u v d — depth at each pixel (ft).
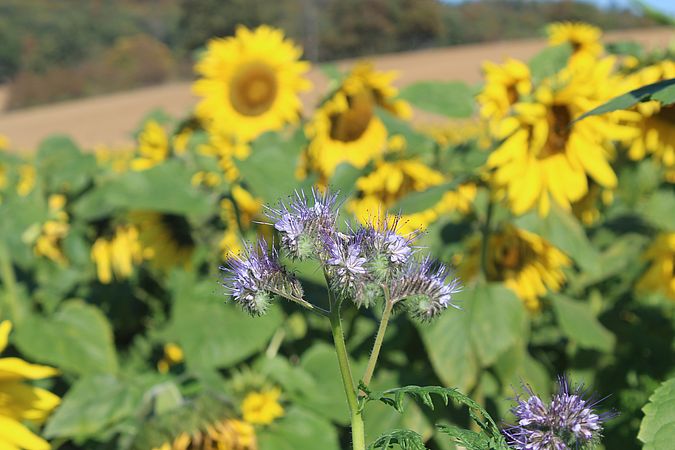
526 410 1.04
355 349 2.60
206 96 3.70
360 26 58.39
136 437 2.00
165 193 2.58
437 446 2.27
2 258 2.86
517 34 65.31
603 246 3.15
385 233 1.13
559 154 2.34
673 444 1.21
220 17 56.90
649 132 2.56
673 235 2.86
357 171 2.42
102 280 3.53
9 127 30.40
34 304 3.31
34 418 1.70
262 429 2.28
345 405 2.39
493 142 2.56
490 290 2.28
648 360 2.84
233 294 1.16
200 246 2.98
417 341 2.63
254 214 2.78
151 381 2.35
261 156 2.40
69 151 4.22
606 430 2.60
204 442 2.01
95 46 76.95
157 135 3.36
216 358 2.41
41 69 73.77
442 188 2.21
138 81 64.69
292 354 2.79
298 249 1.12
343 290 1.11
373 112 3.22
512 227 2.61
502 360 2.30
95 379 2.29
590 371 2.73
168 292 3.53
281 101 3.68
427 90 2.60
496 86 2.48
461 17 63.87
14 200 3.27
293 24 60.34
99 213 3.44
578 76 2.29
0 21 73.92
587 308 2.69
